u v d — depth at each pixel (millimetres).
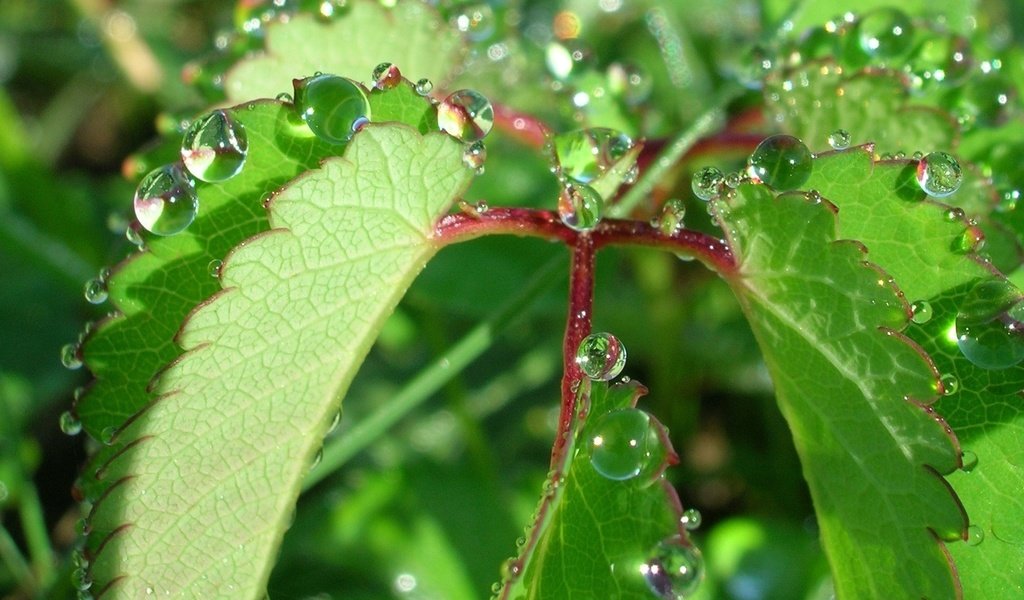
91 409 84
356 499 105
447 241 83
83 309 122
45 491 117
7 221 118
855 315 80
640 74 107
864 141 92
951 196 89
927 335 82
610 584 77
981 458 81
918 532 80
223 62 98
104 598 81
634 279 127
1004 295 80
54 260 118
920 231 81
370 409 117
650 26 132
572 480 78
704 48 134
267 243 79
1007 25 128
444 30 93
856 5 99
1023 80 99
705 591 100
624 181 91
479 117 85
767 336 83
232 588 82
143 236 82
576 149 87
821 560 101
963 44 94
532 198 115
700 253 84
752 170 83
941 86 95
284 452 81
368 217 80
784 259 81
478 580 102
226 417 81
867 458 81
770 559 102
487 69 108
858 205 82
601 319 121
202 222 82
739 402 123
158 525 81
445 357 98
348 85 81
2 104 122
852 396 81
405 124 79
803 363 82
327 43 92
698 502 118
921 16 99
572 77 105
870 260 82
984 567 81
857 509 82
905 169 82
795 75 92
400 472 107
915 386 79
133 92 150
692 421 121
